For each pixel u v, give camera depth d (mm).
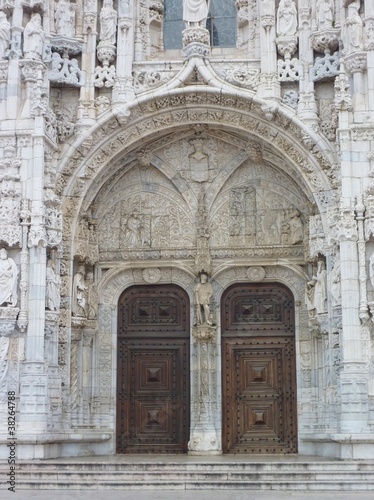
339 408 21641
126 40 24078
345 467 18438
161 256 24922
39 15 23375
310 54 23625
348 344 21203
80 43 24062
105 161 24094
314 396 23703
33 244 21734
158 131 24328
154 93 23656
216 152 25078
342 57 22859
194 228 24984
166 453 24188
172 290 25094
